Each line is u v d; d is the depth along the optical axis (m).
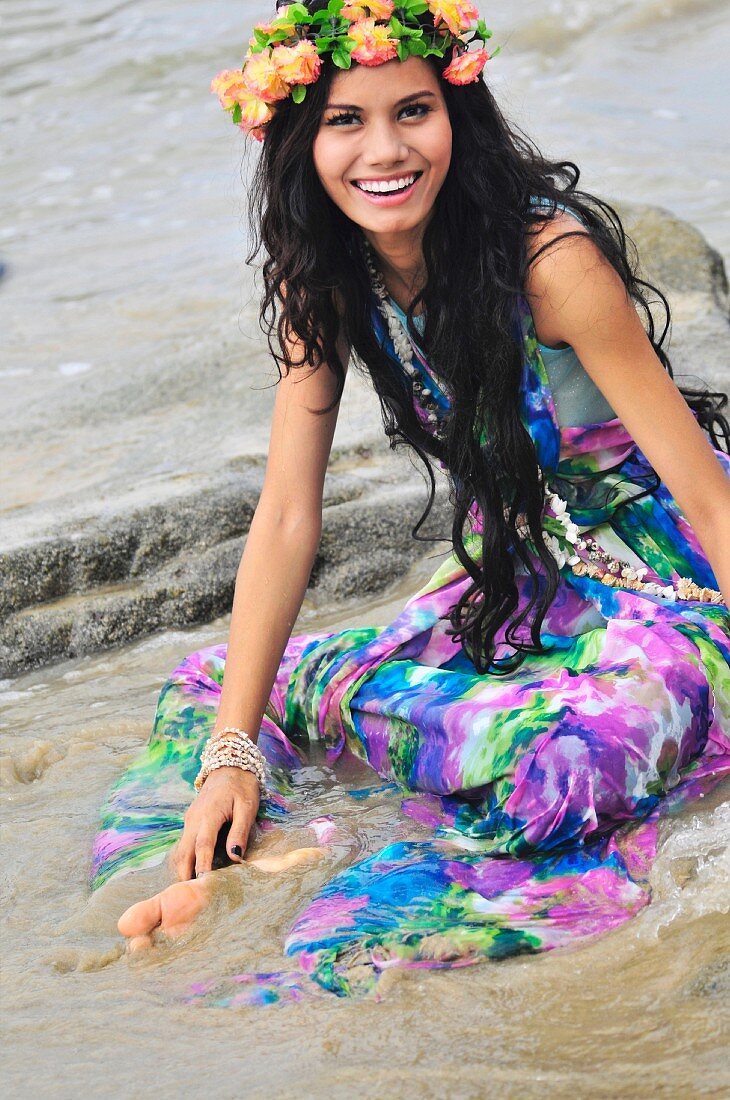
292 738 3.19
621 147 10.70
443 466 3.02
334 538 4.49
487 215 2.60
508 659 2.91
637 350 2.63
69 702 3.79
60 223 10.31
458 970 2.21
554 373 2.75
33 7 17.06
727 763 2.73
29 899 2.68
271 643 2.93
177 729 3.08
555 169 2.72
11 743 3.51
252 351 6.60
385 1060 2.01
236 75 2.71
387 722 2.91
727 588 2.66
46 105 13.58
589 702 2.55
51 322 8.01
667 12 14.03
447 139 2.55
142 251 9.33
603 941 2.24
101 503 4.80
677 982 2.12
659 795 2.61
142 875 2.62
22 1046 2.16
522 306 2.66
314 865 2.58
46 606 4.34
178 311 7.87
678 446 2.65
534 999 2.11
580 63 13.24
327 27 2.54
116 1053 2.11
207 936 2.41
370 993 2.17
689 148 10.55
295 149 2.64
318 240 2.74
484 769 2.57
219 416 5.87
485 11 14.55
